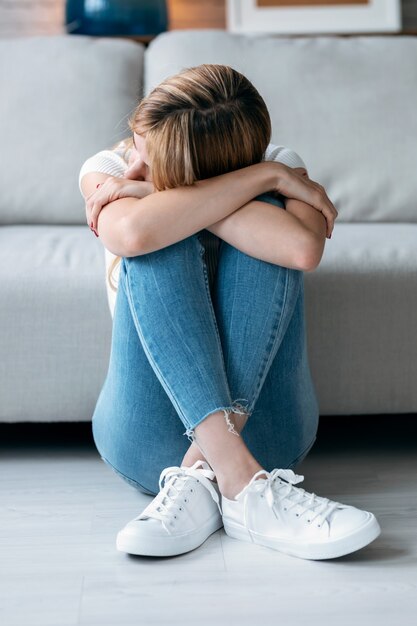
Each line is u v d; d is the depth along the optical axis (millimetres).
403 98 2238
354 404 1788
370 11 3395
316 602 1185
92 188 1520
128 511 1535
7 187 2176
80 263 1783
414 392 1791
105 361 1747
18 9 3521
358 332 1766
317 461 1812
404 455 1851
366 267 1765
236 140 1362
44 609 1178
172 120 1329
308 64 2256
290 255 1328
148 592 1222
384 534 1405
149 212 1319
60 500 1594
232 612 1161
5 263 1771
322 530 1288
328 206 1416
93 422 1600
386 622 1130
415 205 2188
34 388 1753
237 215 1353
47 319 1733
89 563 1319
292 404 1476
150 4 3188
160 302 1321
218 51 2285
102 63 2281
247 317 1353
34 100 2223
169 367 1320
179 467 1456
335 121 2209
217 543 1380
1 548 1380
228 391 1332
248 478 1332
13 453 1893
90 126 2219
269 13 3383
